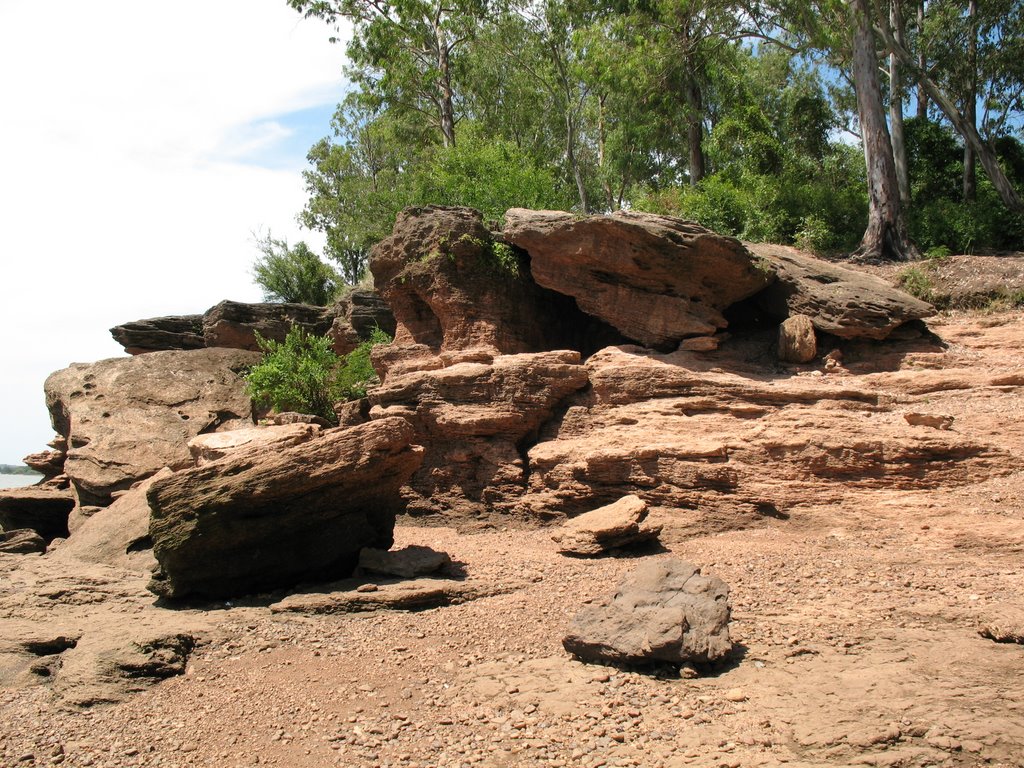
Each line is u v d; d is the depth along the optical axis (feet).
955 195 102.12
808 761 18.75
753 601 29.22
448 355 52.13
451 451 47.37
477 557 37.22
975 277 64.95
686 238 49.01
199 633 29.60
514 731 21.47
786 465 39.11
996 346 51.57
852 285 52.37
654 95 100.42
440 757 20.66
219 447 48.70
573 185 119.24
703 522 38.60
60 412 75.00
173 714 24.25
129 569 41.52
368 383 66.49
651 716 21.66
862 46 78.54
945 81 96.63
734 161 100.83
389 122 141.18
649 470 40.81
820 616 27.40
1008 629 23.98
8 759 21.93
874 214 77.15
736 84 107.24
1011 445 39.96
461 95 137.39
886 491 37.86
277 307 91.86
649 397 45.78
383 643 28.25
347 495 34.96
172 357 75.41
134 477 62.34
